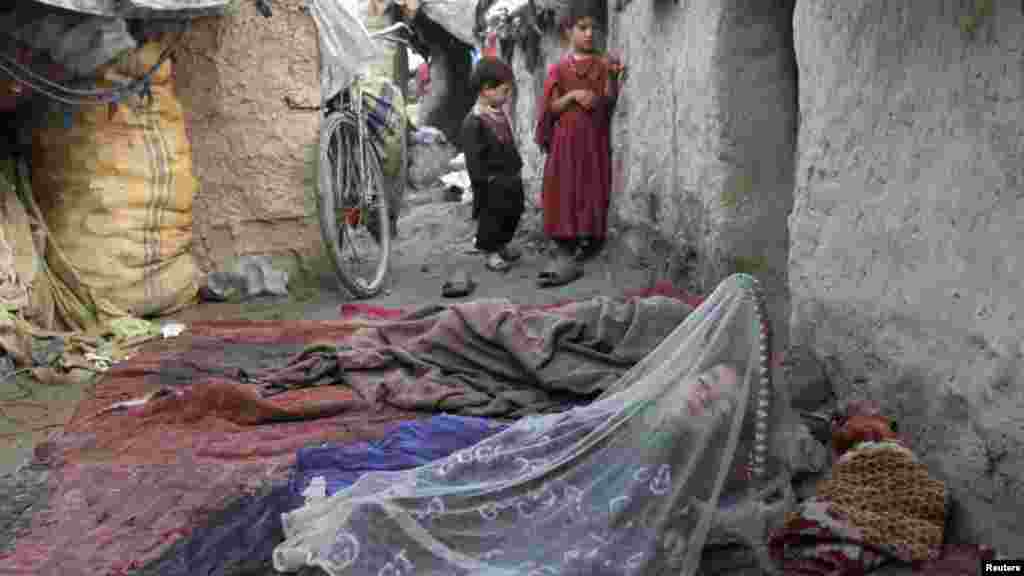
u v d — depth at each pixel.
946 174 3.47
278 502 3.61
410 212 12.48
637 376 3.53
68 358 5.64
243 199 7.69
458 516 3.15
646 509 3.08
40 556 3.26
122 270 6.74
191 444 4.27
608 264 8.50
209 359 5.70
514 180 8.68
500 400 4.62
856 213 4.06
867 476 3.42
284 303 7.50
